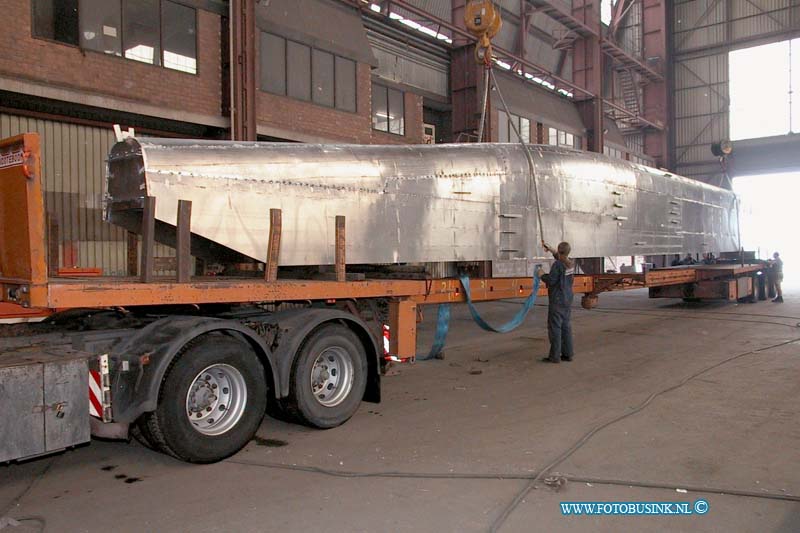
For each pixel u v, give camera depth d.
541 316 13.86
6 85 9.45
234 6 12.41
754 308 14.95
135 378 4.05
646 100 33.28
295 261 5.64
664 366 7.64
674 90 33.69
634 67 30.52
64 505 3.66
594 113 26.41
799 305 15.66
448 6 21.53
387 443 4.75
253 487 3.90
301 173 5.76
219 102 12.79
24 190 3.84
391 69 18.98
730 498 3.62
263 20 13.58
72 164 10.95
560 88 26.70
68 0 10.33
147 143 4.92
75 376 3.89
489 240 7.56
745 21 31.27
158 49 11.71
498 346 9.45
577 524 3.30
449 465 4.22
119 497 3.78
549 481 3.86
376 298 6.41
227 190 5.21
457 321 12.80
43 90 9.89
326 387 5.26
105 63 10.82
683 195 12.28
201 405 4.38
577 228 8.91
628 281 9.66
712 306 15.57
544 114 23.56
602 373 7.28
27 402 3.66
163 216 4.80
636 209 10.39
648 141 33.19
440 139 22.03
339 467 4.23
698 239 12.98
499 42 23.67
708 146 32.75
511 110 21.59
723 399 5.96
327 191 5.92
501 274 7.69
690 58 33.09
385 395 6.31
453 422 5.30
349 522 3.36
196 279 5.29
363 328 5.56
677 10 33.34
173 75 11.91
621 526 3.27
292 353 4.85
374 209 6.32
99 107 10.70
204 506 3.62
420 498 3.67
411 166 6.76
